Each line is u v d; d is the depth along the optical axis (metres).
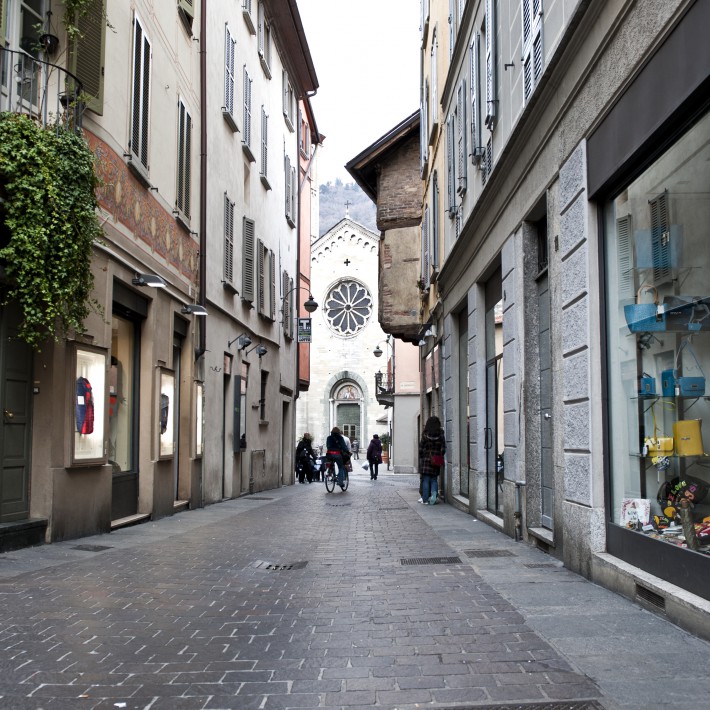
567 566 7.84
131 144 12.19
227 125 19.95
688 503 5.70
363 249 59.78
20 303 8.73
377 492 22.92
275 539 10.87
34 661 4.75
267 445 25.64
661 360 6.24
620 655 4.64
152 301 13.33
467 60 14.65
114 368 12.24
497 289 12.85
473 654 4.79
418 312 26.36
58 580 7.37
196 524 12.82
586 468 7.29
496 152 11.89
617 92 6.48
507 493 10.88
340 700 4.02
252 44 23.33
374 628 5.53
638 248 6.62
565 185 8.03
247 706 3.96
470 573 7.73
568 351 7.86
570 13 7.86
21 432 9.33
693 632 5.04
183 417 15.94
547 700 3.91
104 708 3.94
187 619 5.89
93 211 9.22
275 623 5.74
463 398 16.97
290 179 30.56
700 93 5.14
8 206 8.30
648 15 5.80
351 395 59.69
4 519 9.01
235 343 20.58
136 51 12.50
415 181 26.61
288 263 30.56
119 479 12.21
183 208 15.48
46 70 9.18
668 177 6.03
